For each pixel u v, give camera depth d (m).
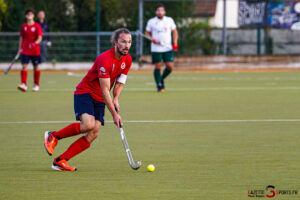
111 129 29.14
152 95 46.19
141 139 26.30
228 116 33.78
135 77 67.56
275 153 22.95
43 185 17.91
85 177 18.98
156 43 48.00
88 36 82.06
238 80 63.00
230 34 82.56
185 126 30.12
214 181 18.34
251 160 21.62
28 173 19.62
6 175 19.33
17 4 81.44
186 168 20.28
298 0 81.88
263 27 82.38
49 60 81.88
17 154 22.98
